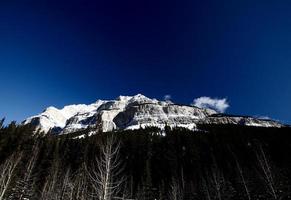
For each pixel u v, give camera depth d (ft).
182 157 239.71
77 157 200.95
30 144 205.16
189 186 179.22
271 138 240.12
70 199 103.81
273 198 121.08
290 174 149.59
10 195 124.77
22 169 156.25
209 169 207.62
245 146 233.76
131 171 207.00
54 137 249.55
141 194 160.86
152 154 245.86
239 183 153.79
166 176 212.23
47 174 166.09
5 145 185.88
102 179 58.49
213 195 153.17
